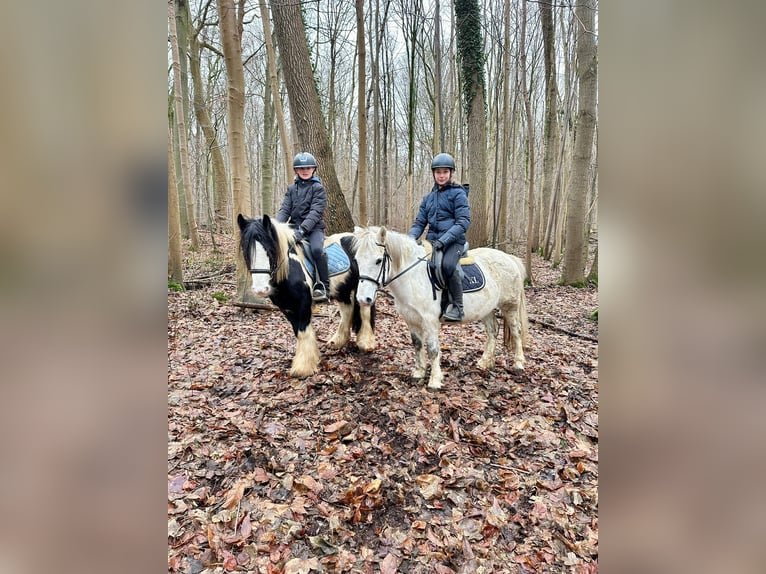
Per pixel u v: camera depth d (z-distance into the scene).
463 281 3.81
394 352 4.61
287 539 2.13
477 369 4.21
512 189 17.77
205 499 2.35
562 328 5.82
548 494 2.44
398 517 2.29
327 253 4.40
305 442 2.86
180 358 4.23
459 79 13.20
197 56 11.52
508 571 1.99
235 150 5.62
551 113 11.66
